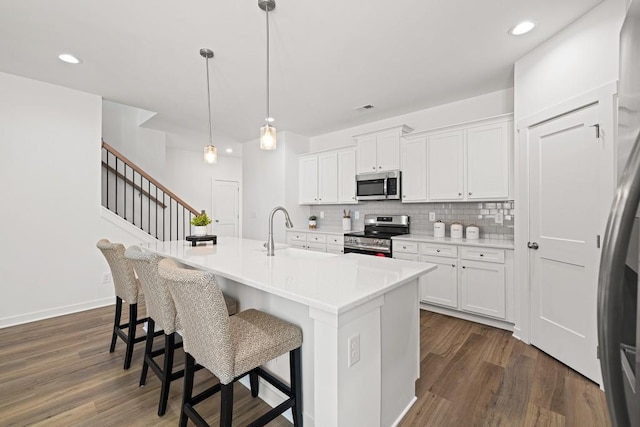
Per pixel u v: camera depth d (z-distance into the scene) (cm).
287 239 496
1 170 292
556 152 225
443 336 270
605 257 58
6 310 296
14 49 246
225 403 123
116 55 255
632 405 60
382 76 293
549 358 229
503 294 279
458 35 226
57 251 323
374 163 411
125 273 213
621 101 83
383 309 152
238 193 759
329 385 121
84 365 222
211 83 310
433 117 381
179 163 652
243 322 157
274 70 280
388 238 365
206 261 196
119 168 467
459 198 333
